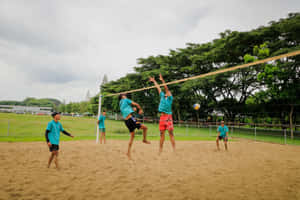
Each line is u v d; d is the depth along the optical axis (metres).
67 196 3.25
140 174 4.64
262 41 20.33
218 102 28.44
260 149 10.31
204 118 32.31
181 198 3.28
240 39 20.27
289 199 3.35
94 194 3.37
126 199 3.19
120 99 4.40
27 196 3.21
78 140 11.14
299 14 17.92
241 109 25.59
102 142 10.48
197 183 4.09
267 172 5.21
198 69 28.11
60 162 5.62
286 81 17.83
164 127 4.25
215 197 3.36
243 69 21.48
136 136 14.60
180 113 35.19
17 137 11.12
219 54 23.23
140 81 35.81
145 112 37.09
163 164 5.79
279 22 19.14
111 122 32.06
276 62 18.31
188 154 7.78
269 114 22.83
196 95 30.41
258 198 3.37
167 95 4.28
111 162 5.82
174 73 31.25
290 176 4.84
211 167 5.62
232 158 7.24
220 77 23.64
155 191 3.57
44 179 4.10
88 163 5.62
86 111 89.75
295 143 14.74
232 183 4.16
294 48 16.67
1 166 4.98
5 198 3.09
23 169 4.79
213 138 15.82
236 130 24.94
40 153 6.83
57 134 5.09
